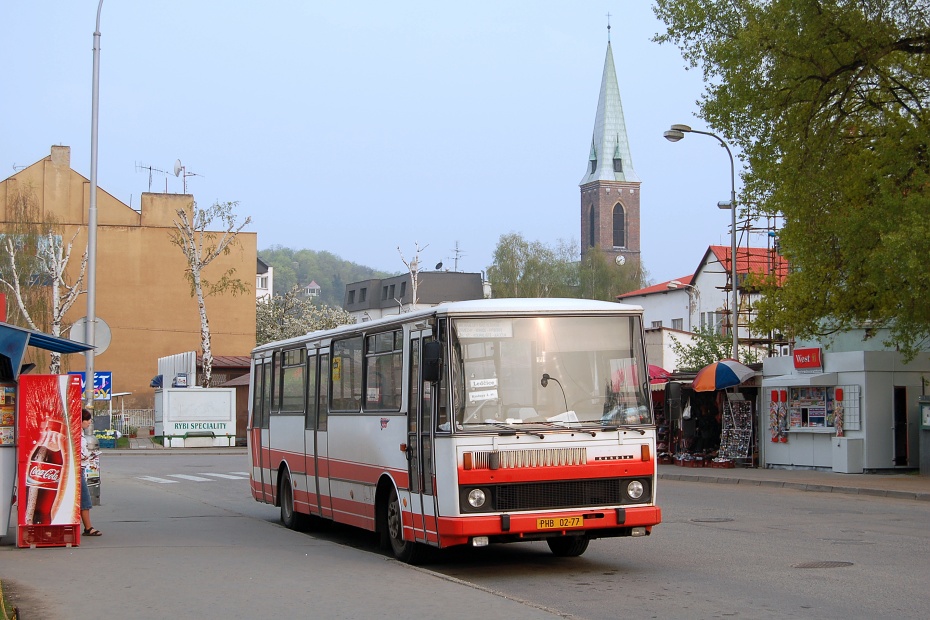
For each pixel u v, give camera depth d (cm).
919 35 2673
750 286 3456
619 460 1201
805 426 3175
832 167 2733
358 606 959
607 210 16550
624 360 1235
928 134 2622
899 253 2380
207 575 1159
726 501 2256
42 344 1505
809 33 2619
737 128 2838
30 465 1420
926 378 2997
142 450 5000
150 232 7469
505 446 1169
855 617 935
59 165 7438
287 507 1820
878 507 2098
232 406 5256
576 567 1280
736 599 1034
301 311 9481
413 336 1295
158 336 7438
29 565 1244
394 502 1345
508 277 10775
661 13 2934
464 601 980
